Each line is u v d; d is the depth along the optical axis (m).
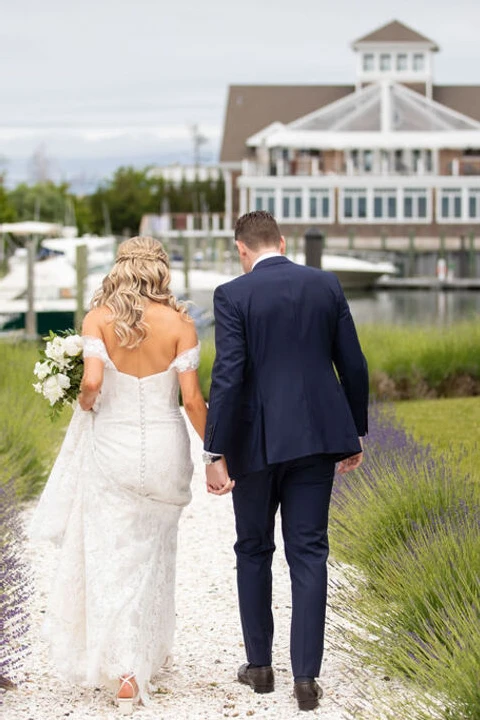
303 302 4.90
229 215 76.19
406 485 6.83
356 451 4.91
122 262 4.99
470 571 5.29
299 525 4.88
